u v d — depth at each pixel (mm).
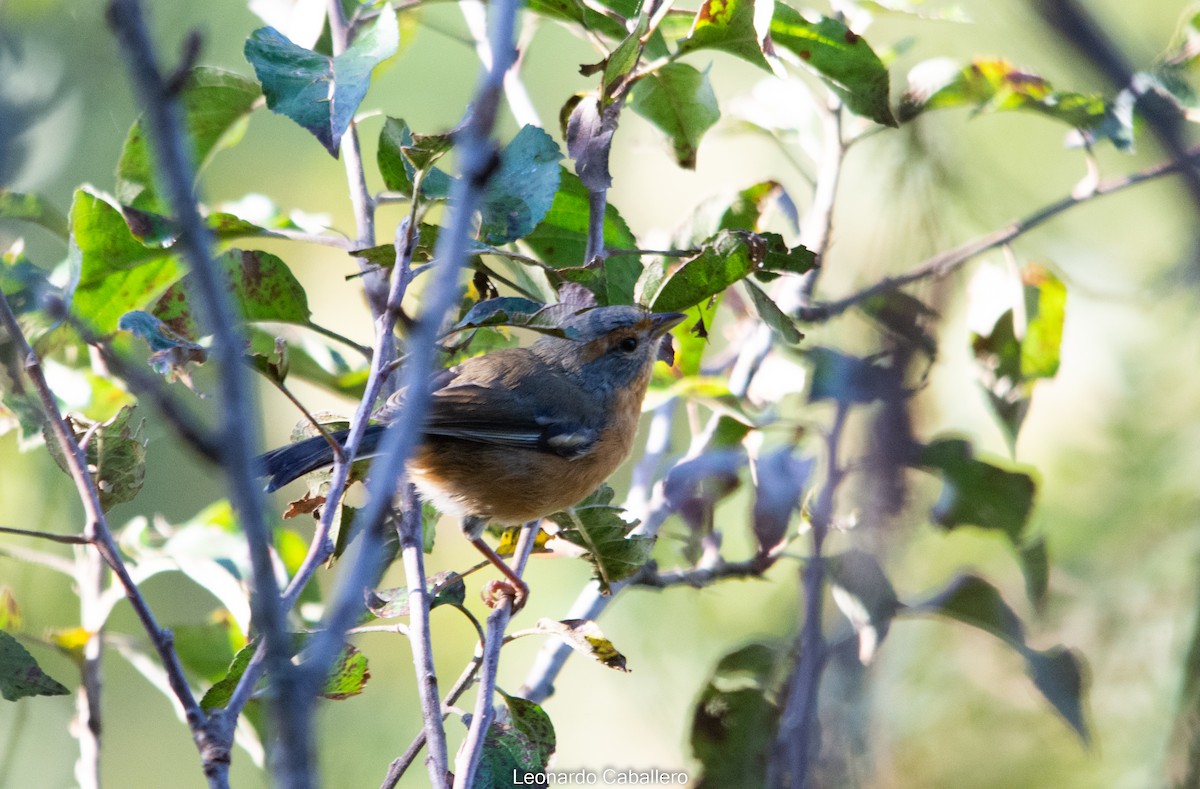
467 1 9203
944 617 9125
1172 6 10438
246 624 8359
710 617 12617
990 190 10336
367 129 16047
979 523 9391
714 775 9289
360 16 8406
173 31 10102
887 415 8242
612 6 8562
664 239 9719
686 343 10156
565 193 8812
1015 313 9773
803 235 9469
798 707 7703
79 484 5684
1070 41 5371
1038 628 10492
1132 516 10367
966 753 9977
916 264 9164
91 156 10047
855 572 8203
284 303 7980
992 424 11906
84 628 8305
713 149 14750
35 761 11828
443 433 8938
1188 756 9086
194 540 9156
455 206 4148
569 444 9234
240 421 3447
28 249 11227
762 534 8945
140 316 6336
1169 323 10508
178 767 13750
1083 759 9898
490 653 6645
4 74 9500
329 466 7777
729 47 8172
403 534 7156
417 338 4020
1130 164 12000
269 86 6742
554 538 9055
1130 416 10594
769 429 9266
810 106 10938
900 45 9984
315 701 3553
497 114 4164
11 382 8234
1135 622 9961
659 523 9164
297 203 16094
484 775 6855
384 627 6684
